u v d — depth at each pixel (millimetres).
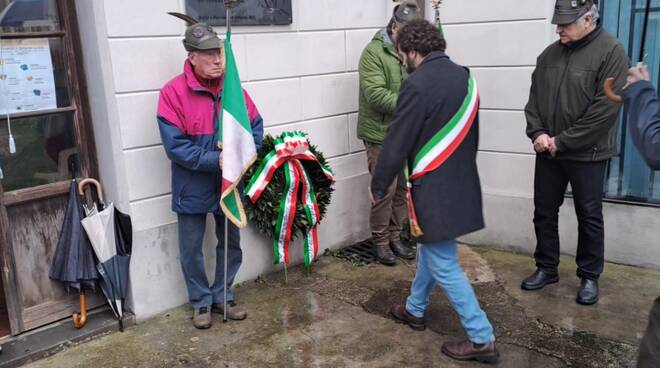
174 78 3174
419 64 2760
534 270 4043
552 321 3301
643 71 2125
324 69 4219
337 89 4332
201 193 3209
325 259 4344
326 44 4199
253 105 3422
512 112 4266
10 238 3094
